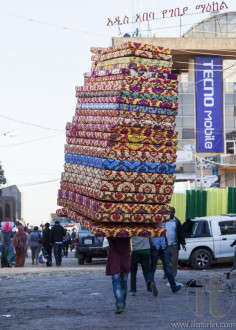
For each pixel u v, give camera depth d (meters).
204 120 58.34
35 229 24.77
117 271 8.95
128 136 8.67
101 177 8.57
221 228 19.88
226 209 22.75
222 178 57.22
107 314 8.78
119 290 8.91
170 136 8.96
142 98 8.78
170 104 8.91
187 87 58.66
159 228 8.99
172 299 10.38
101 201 8.69
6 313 9.05
